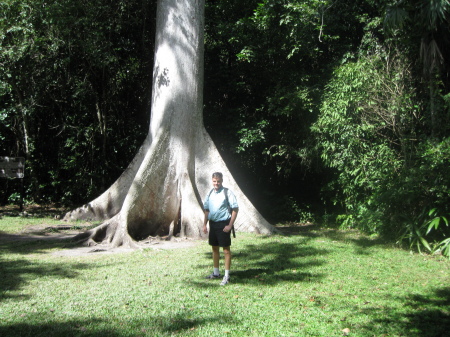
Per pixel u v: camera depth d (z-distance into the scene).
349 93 10.50
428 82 9.77
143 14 13.79
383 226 9.38
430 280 6.04
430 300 5.15
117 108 15.02
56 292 5.23
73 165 14.68
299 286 5.65
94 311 4.56
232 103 13.98
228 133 13.30
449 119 9.23
